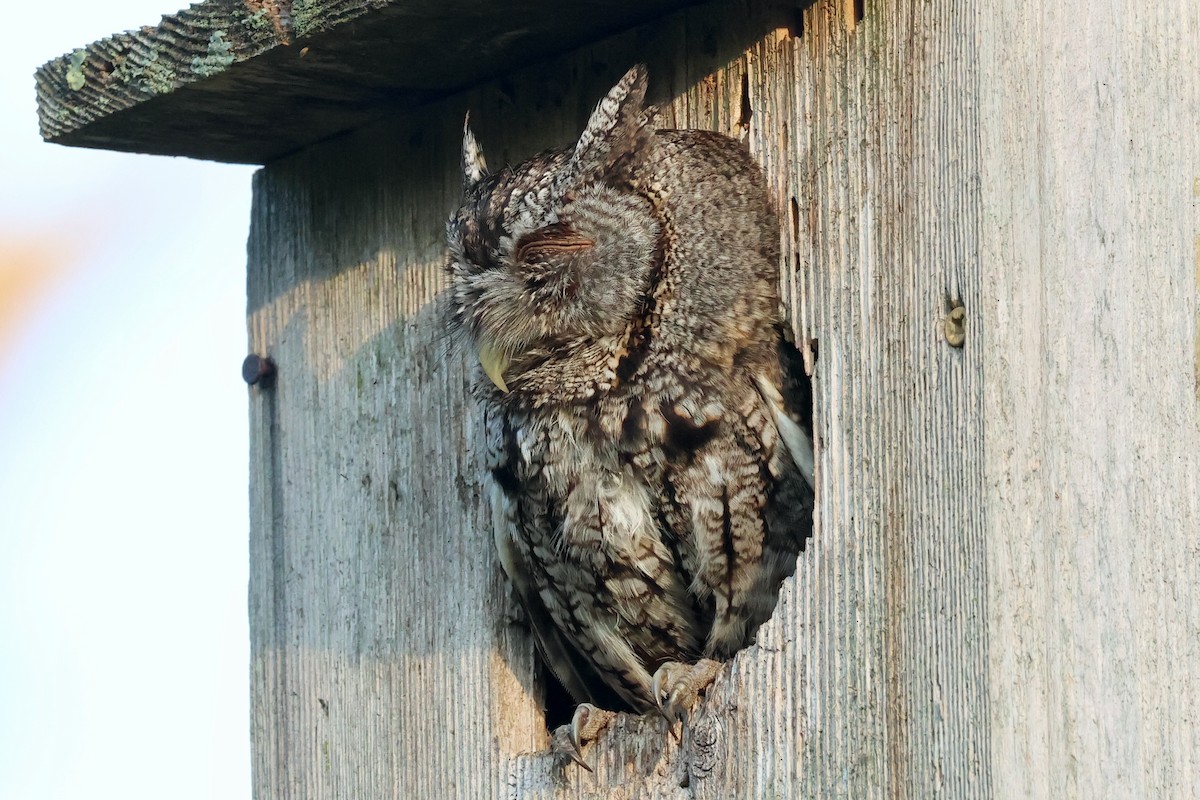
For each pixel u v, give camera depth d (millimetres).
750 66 5496
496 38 5742
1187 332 4434
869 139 5031
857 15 5160
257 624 6801
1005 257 4551
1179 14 4520
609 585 5926
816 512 4992
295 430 6734
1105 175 4543
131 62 6098
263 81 5973
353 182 6621
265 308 6914
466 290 5984
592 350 5820
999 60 4617
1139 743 4363
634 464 5746
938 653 4605
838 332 5027
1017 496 4484
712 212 5523
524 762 5883
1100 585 4438
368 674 6379
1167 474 4422
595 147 5738
